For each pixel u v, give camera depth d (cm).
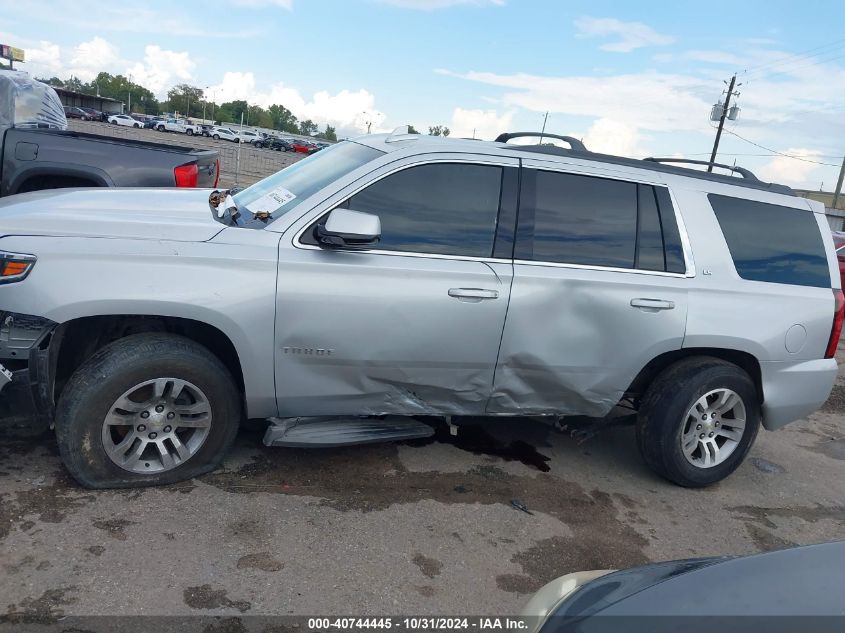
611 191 424
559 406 430
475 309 386
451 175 394
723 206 451
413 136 416
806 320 456
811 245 473
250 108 15575
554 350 406
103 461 351
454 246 388
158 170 686
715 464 455
